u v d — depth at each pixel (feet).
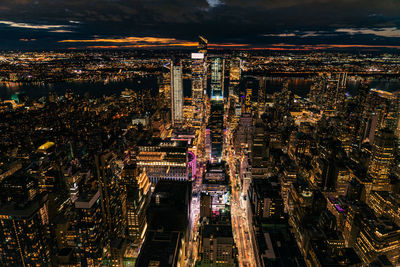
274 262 654.94
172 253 614.34
